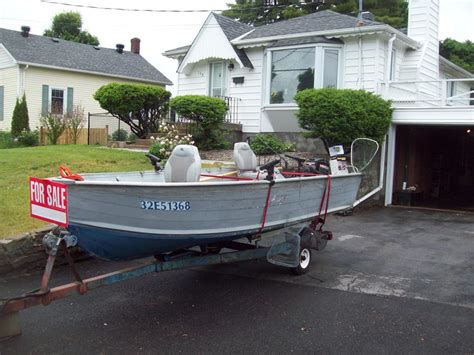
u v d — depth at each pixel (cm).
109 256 488
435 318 499
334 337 447
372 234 961
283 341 437
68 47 2662
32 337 437
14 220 707
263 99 1702
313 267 698
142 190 443
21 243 625
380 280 636
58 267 659
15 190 889
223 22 1827
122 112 1641
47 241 427
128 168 1159
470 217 1237
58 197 416
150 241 478
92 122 2383
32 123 2302
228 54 1730
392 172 1445
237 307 525
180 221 479
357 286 608
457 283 628
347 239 904
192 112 1485
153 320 484
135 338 439
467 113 1284
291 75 1598
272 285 608
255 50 1720
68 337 439
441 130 1922
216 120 1520
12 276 611
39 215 445
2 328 429
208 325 473
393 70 1664
